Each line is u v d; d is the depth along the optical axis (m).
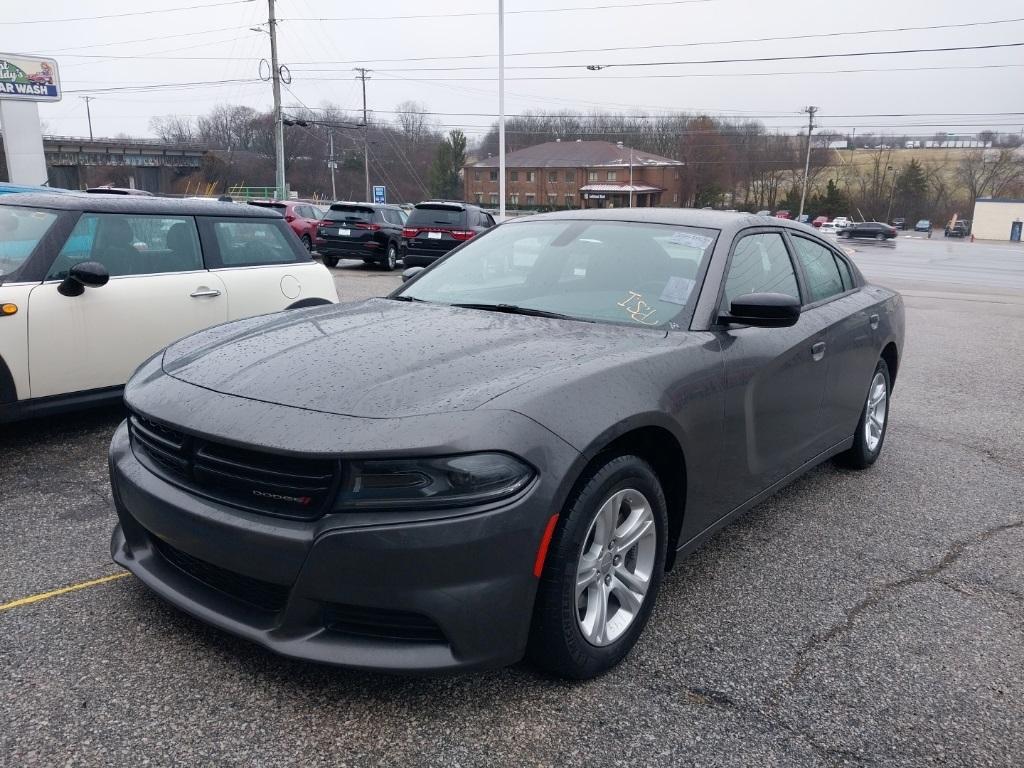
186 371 2.71
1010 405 6.93
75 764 2.09
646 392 2.60
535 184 93.12
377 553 2.10
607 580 2.60
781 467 3.64
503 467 2.17
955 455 5.39
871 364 4.57
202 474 2.36
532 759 2.19
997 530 4.05
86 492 4.07
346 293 13.49
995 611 3.20
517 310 3.28
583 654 2.47
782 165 97.31
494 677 2.56
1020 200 81.44
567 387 2.42
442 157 88.56
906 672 2.72
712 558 3.59
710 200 95.50
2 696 2.35
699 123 95.62
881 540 3.88
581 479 2.40
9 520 3.69
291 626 2.23
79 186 72.00
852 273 4.80
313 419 2.24
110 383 4.96
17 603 2.90
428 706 2.39
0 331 4.37
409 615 2.18
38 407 4.61
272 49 38.56
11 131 24.08
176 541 2.39
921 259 39.28
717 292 3.22
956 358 9.30
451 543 2.11
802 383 3.66
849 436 4.55
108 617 2.81
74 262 4.83
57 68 24.55
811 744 2.31
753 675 2.65
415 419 2.20
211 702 2.36
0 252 4.74
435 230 17.81
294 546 2.15
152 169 75.56
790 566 3.54
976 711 2.52
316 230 19.70
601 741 2.27
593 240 3.64
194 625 2.77
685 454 2.79
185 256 5.50
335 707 2.36
